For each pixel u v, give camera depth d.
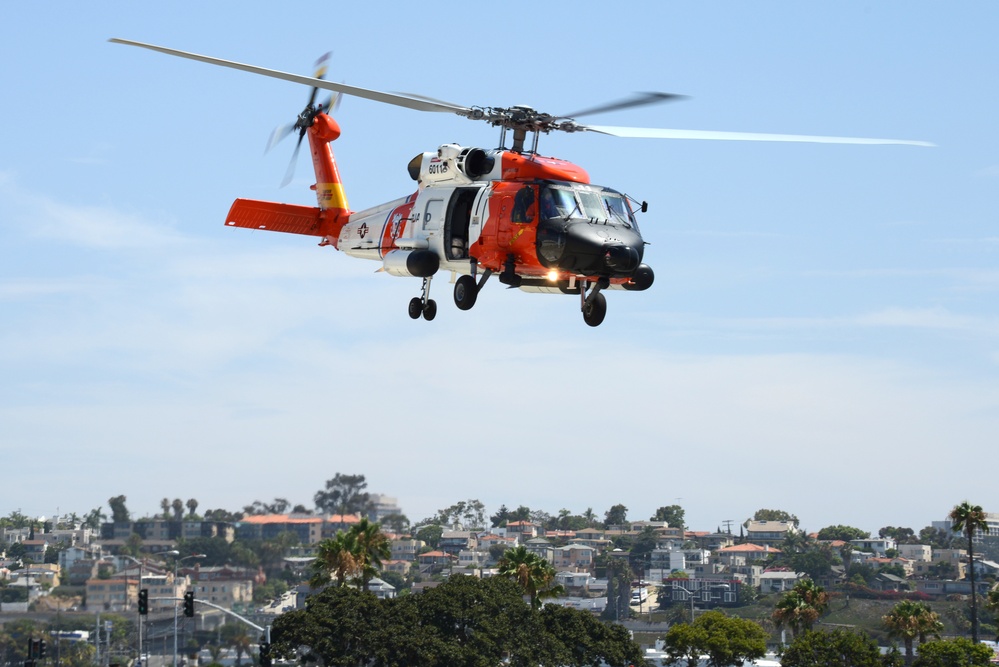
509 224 71.12
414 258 75.00
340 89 64.25
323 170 90.00
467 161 74.19
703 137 65.00
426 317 77.56
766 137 64.88
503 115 70.81
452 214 74.88
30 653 137.62
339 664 171.12
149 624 148.00
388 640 175.50
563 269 70.25
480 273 74.56
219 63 61.41
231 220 87.75
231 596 145.75
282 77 63.16
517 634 193.38
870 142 63.50
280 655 167.50
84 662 144.25
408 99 66.50
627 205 73.38
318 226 90.25
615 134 67.06
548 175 71.69
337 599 175.75
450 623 188.50
